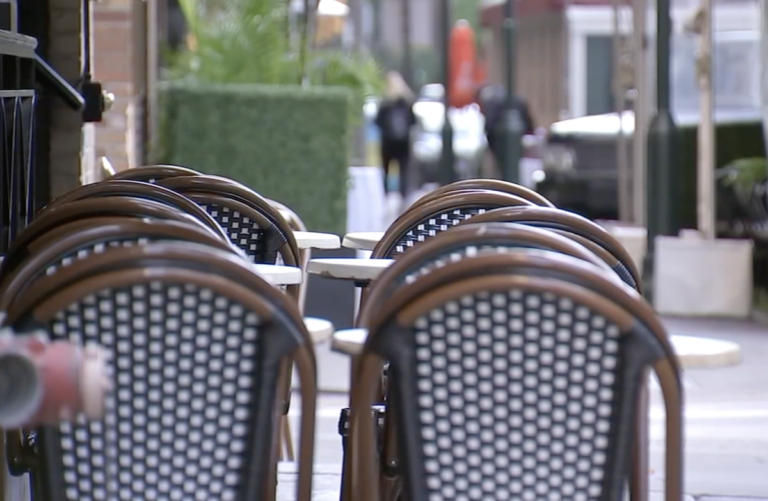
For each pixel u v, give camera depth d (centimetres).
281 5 2994
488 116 5038
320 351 2280
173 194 1005
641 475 795
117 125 2455
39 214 1011
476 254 674
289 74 2959
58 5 1875
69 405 561
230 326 680
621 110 3419
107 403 680
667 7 2619
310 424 698
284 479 1409
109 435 684
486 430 691
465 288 662
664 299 2816
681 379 684
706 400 1955
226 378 684
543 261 664
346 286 2103
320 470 1464
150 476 688
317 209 2725
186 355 680
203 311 677
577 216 952
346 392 1975
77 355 567
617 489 693
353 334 801
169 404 682
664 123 2620
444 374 688
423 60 9125
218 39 2955
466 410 689
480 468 694
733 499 1396
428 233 1138
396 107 4922
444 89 4488
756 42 4006
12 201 1171
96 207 867
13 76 1280
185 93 2731
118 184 1009
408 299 676
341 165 2719
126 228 746
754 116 3809
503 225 766
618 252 959
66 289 656
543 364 684
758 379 2106
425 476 698
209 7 3266
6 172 1171
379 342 685
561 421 688
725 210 3297
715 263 2789
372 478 714
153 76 2811
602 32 5962
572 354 682
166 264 659
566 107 6044
